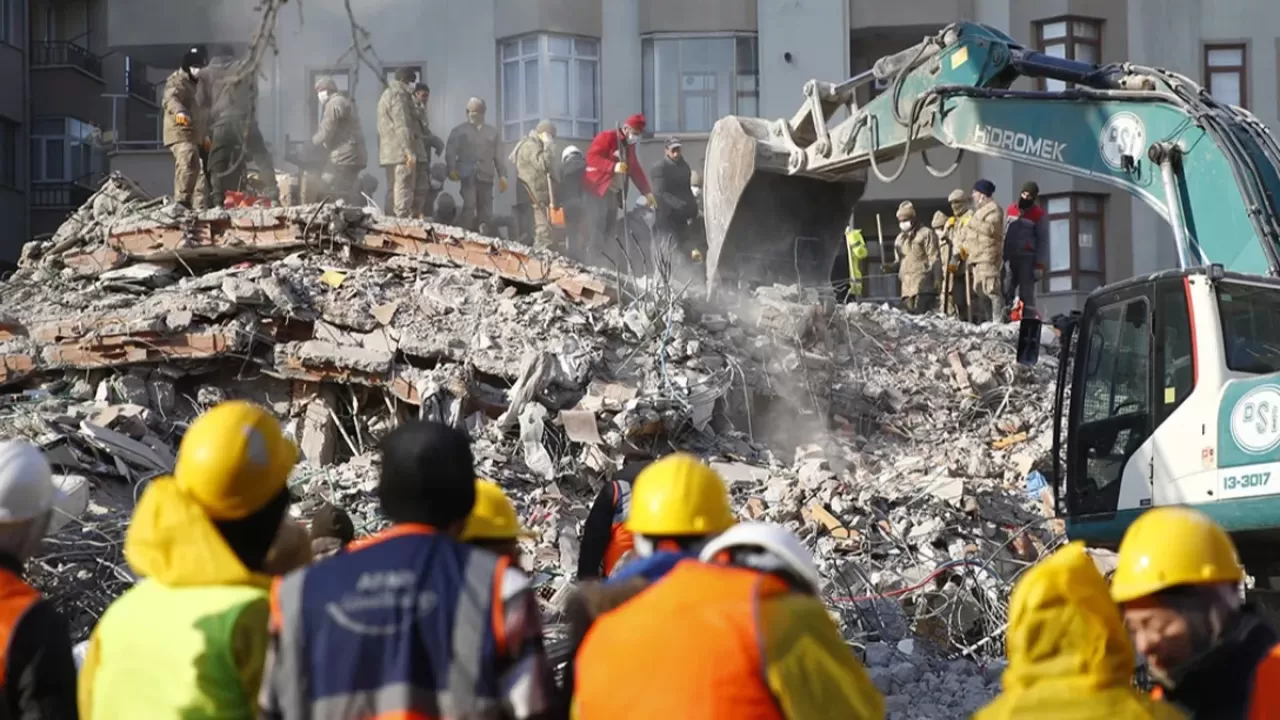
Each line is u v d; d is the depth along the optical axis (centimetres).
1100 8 3294
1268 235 910
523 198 2150
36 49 3569
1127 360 966
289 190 1681
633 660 346
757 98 3303
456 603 351
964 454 1331
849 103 1360
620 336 1319
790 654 339
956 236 2009
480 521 481
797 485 1141
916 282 2145
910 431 1402
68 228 1523
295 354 1249
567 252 1812
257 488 385
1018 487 1269
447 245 1388
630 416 1191
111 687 371
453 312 1303
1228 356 901
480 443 1184
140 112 3622
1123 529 963
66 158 3553
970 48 1145
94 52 3616
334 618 351
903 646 963
